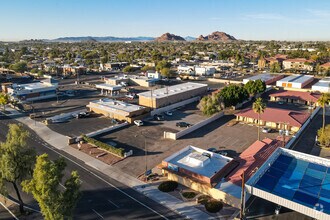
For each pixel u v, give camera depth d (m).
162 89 108.31
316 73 163.38
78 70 172.75
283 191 36.12
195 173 45.69
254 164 48.78
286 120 72.94
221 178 45.59
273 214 38.72
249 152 54.59
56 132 72.69
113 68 195.38
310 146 62.19
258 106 64.50
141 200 42.66
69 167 53.50
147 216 38.75
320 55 194.25
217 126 76.56
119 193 44.62
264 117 75.94
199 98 107.94
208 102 84.50
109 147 59.66
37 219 38.12
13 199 43.19
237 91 91.31
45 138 69.19
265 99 107.31
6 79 153.50
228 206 41.03
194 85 116.25
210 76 160.50
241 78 150.62
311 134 69.56
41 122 81.19
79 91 124.69
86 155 58.81
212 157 52.81
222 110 89.44
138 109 83.31
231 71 179.12
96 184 47.31
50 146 64.19
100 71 185.00
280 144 59.12
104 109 86.94
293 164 43.53
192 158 50.16
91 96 114.50
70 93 118.81
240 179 44.31
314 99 96.31
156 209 40.38
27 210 40.19
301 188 36.75
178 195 43.94
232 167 49.22
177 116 86.62
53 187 31.61
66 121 82.00
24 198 43.53
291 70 176.88
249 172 45.94
